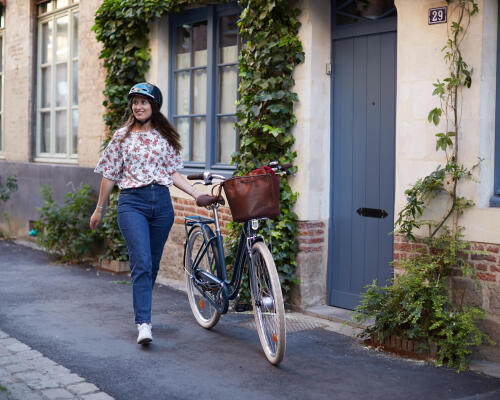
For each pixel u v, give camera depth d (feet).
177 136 16.10
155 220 15.94
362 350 15.58
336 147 19.52
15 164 35.09
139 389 12.66
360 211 18.89
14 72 36.17
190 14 24.31
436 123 15.51
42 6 34.42
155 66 25.48
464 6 15.11
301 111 19.15
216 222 16.08
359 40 18.79
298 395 12.53
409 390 12.93
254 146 19.80
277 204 14.53
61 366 13.83
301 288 19.30
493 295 14.80
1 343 15.44
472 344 14.23
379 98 18.37
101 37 26.55
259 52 19.48
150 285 15.74
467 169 15.16
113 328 17.17
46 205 27.99
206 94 23.76
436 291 14.88
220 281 15.83
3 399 11.82
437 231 15.66
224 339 16.33
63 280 23.93
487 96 15.03
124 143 15.60
